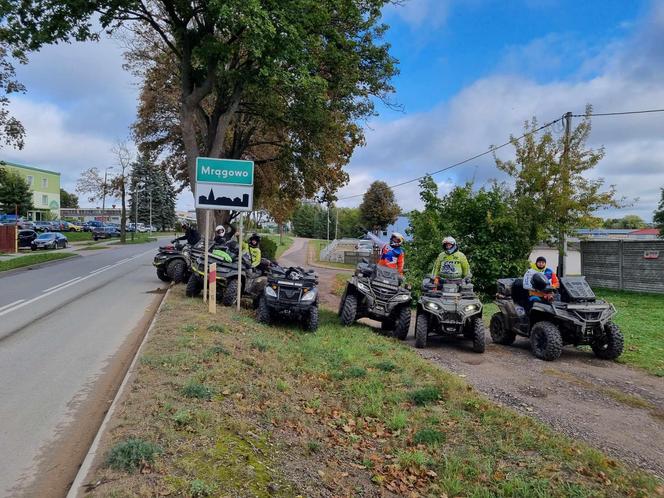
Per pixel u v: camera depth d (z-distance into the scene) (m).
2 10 16.67
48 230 53.28
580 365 8.80
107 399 5.88
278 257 42.19
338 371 7.45
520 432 5.35
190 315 10.13
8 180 68.56
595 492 4.16
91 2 17.23
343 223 104.69
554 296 9.34
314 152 25.08
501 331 10.62
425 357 9.12
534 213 18.81
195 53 17.22
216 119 22.28
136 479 3.56
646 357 9.34
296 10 16.61
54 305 12.51
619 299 18.41
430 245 17.58
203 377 6.04
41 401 5.78
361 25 21.45
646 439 5.46
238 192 11.88
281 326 10.87
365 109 24.27
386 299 10.59
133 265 25.11
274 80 17.56
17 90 25.00
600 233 43.22
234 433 4.61
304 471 4.28
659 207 26.89
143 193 88.56
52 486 3.93
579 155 19.44
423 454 4.86
